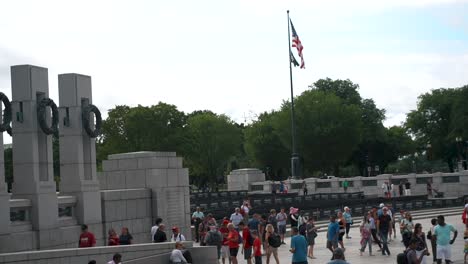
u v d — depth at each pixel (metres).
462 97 98.81
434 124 106.56
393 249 32.22
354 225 46.62
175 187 35.22
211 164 104.88
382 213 30.05
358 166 113.44
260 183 70.94
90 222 29.56
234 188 72.06
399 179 67.31
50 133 27.30
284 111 95.88
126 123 92.00
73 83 29.69
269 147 103.06
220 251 27.84
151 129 91.56
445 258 23.67
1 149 24.97
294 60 69.94
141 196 33.16
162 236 25.73
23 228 25.92
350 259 28.94
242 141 124.31
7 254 19.33
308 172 103.44
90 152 30.20
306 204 56.34
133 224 32.38
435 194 64.25
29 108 26.75
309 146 93.81
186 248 24.59
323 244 36.28
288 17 68.75
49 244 26.86
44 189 26.92
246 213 38.03
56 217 27.47
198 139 103.69
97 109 30.59
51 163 27.67
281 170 109.75
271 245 25.78
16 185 26.72
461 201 58.44
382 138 109.94
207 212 48.38
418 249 20.39
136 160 34.09
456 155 106.38
